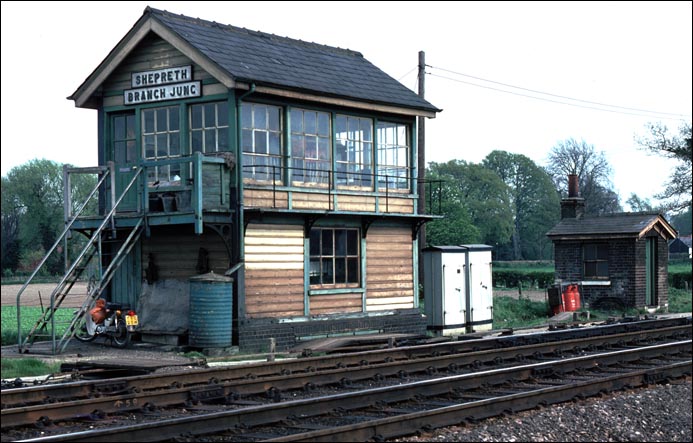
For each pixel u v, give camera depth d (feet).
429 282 79.97
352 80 75.25
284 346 66.59
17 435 32.63
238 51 68.64
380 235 76.07
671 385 44.19
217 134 65.92
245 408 34.71
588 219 109.40
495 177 287.28
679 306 115.75
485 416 35.04
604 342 64.95
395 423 31.73
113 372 49.78
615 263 105.19
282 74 68.08
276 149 67.92
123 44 68.74
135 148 70.38
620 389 42.19
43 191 214.48
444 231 184.55
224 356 60.18
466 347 60.23
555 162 311.68
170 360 52.75
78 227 68.03
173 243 68.33
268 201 66.69
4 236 210.38
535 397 37.76
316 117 70.95
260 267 65.77
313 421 34.91
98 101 71.97
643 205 371.76
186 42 65.16
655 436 34.32
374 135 75.56
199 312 61.98
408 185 79.00
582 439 33.14
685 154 180.34
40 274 198.90
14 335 75.66
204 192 62.90
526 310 104.68
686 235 409.49
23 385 43.32
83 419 35.50
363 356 52.49
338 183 72.28
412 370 49.24
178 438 30.76
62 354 61.11
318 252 70.59
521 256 317.83
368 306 74.38
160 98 68.18
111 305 68.74
